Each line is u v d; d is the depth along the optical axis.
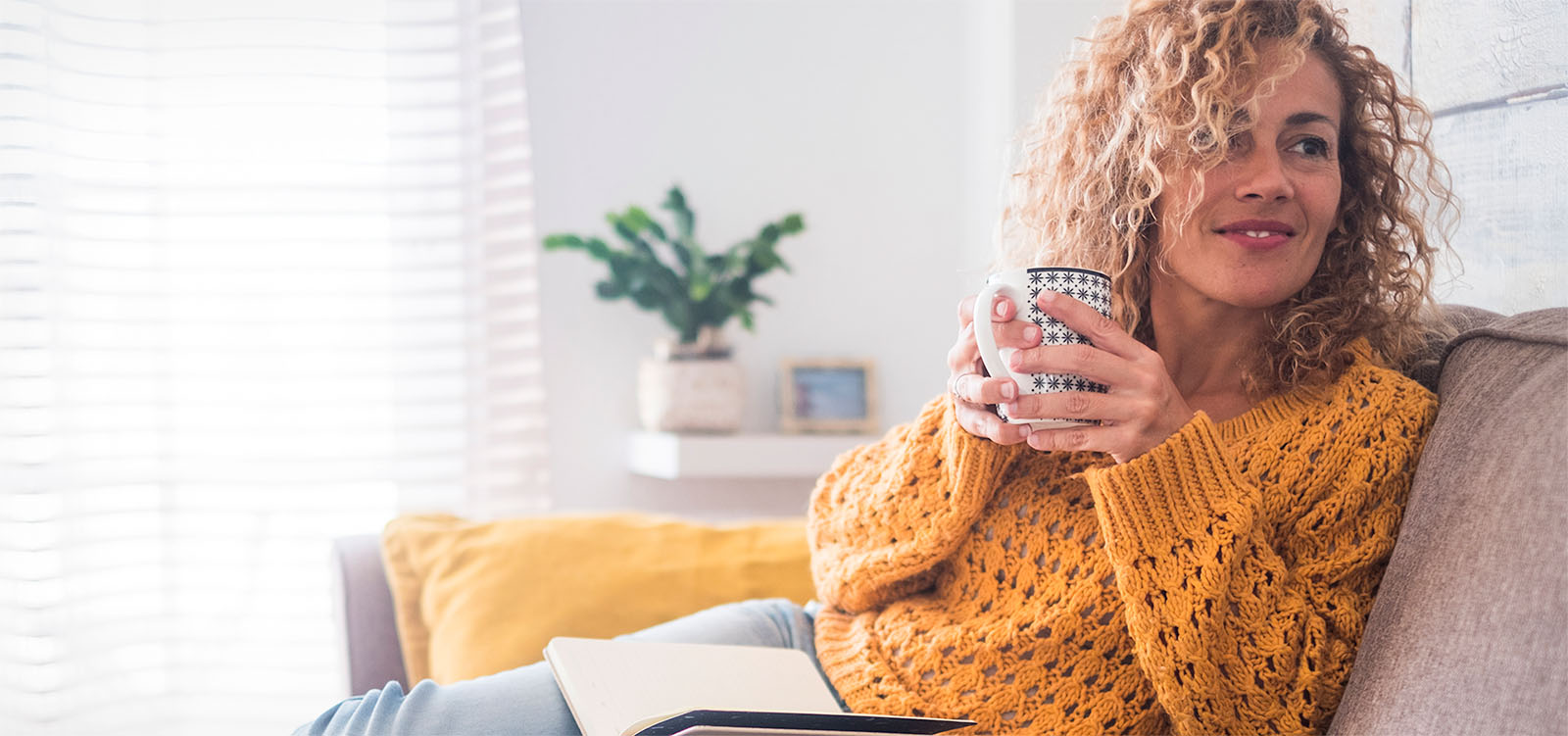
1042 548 0.84
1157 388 0.73
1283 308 0.85
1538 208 0.92
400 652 1.33
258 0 2.45
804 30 3.04
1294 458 0.77
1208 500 0.73
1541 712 0.58
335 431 2.49
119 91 2.27
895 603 0.94
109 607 2.19
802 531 1.43
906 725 0.65
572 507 2.92
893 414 3.06
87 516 2.16
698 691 0.79
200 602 2.34
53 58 2.13
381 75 2.54
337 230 2.50
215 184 2.42
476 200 2.61
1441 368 0.83
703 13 3.01
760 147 3.03
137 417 2.27
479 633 1.24
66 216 2.16
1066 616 0.80
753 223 3.03
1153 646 0.73
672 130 2.99
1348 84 0.85
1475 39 0.99
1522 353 0.74
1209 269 0.81
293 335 2.46
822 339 3.05
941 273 3.08
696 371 2.72
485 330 2.61
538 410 2.65
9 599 2.01
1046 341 0.72
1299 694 0.73
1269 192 0.78
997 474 0.86
